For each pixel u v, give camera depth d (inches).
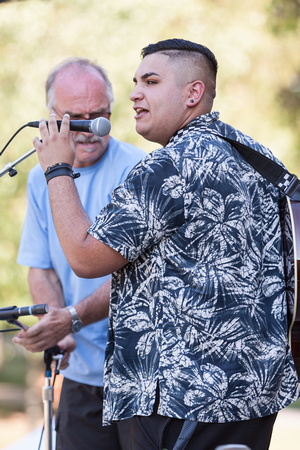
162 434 193.6
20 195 649.6
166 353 193.0
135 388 200.5
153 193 193.6
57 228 203.8
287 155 705.6
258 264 203.0
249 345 196.7
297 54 730.2
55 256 303.4
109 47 647.1
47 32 658.8
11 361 1336.1
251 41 689.6
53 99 298.2
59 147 211.0
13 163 240.7
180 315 193.6
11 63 654.5
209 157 198.8
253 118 698.2
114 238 193.5
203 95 214.8
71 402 301.1
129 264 203.6
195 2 682.2
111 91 303.9
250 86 703.1
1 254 660.1
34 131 639.8
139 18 654.5
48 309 252.7
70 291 303.7
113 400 203.3
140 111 217.8
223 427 195.2
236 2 698.2
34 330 271.3
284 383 207.2
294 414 788.6
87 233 199.8
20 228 652.7
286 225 215.2
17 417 1008.9
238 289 196.7
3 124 643.5
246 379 194.9
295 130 737.0
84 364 296.2
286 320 207.3
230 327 194.5
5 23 658.8
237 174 202.1
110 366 210.2
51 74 303.4
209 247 195.8
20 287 666.2
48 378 275.1
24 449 570.9
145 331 199.8
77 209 204.5
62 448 304.2
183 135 208.5
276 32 722.8
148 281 199.5
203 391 190.4
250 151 206.7
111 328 211.9
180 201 194.4
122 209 194.5
